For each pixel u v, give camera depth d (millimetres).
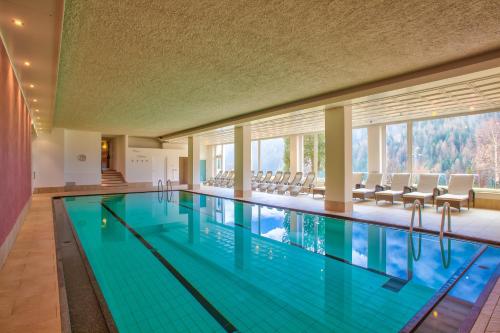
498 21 3385
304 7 3068
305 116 8625
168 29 3561
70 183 13914
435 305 2943
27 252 4281
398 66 4941
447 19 3336
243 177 10750
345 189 7391
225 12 3164
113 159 18438
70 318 2518
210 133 13078
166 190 13992
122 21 3354
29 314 2508
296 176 13125
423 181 8922
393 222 6191
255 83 5895
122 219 7570
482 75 4754
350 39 3859
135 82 5789
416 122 9828
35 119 8977
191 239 5613
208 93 6688
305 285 3561
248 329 2629
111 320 2500
